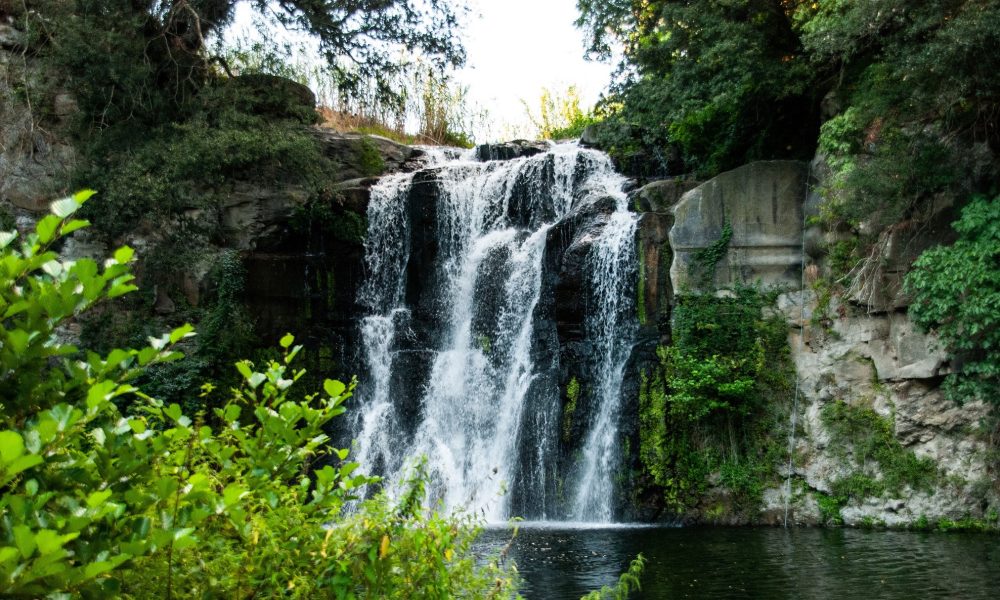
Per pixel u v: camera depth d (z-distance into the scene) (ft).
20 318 10.89
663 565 36.86
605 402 58.34
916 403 50.29
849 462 52.08
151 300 68.59
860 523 50.67
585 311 60.44
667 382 55.83
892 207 49.16
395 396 68.80
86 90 70.64
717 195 58.13
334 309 72.49
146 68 70.18
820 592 30.71
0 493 9.58
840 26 49.60
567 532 49.21
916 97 48.03
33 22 73.92
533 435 60.70
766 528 51.06
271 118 78.13
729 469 54.08
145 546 9.53
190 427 12.61
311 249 72.90
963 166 49.06
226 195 70.44
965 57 44.37
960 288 44.34
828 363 54.19
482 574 16.12
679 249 57.88
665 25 61.41
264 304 70.74
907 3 47.60
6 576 8.14
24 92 73.00
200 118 71.46
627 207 63.10
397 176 75.77
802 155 62.39
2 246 10.19
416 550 13.57
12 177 72.69
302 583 12.13
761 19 59.31
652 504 55.11
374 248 73.46
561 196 70.90
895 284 51.01
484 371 66.23
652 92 62.80
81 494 9.74
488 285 68.74
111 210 66.28
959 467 48.55
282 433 13.04
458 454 64.54
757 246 57.26
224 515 12.15
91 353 10.98
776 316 56.49
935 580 32.60
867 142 52.11
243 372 13.76
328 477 13.35
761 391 55.42
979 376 45.24
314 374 70.64
